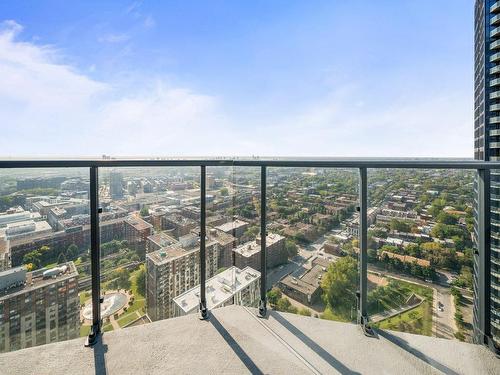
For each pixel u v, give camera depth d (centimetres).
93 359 113
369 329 131
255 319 142
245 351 119
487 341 121
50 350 118
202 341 125
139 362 112
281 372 107
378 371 108
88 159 127
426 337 128
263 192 151
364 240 137
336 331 133
